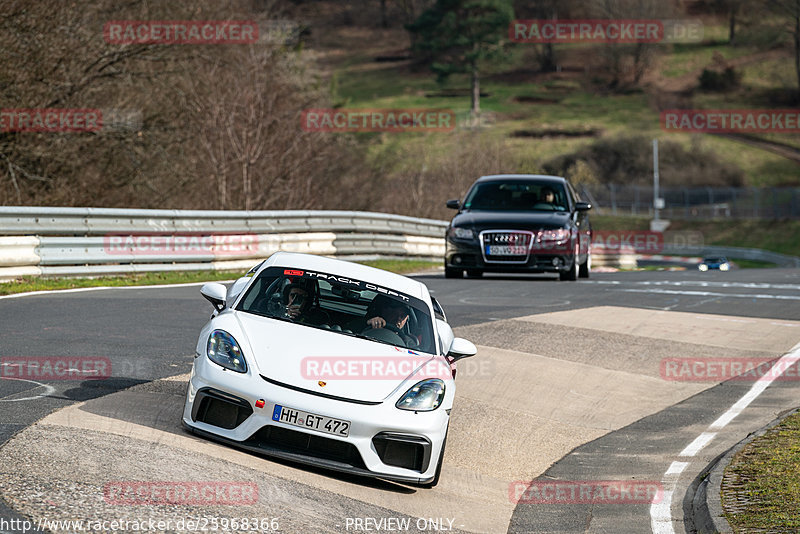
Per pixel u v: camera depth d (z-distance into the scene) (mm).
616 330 40812
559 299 48719
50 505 14961
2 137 70500
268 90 101625
